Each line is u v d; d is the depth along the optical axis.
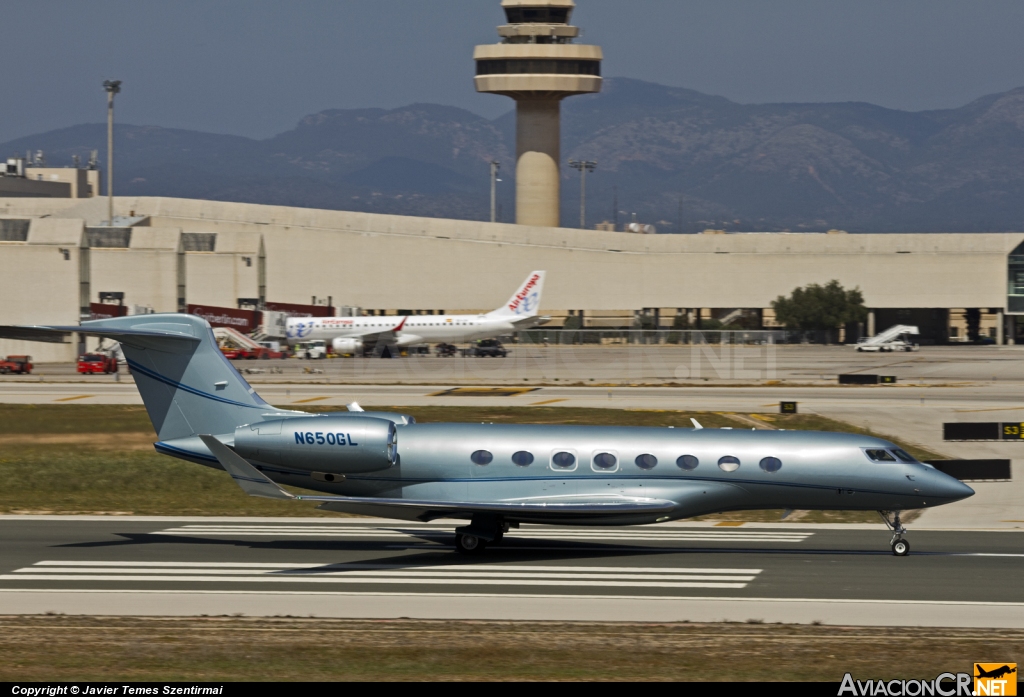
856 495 104.69
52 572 97.94
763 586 93.19
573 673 68.50
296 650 72.81
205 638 75.69
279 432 105.38
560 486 104.25
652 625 79.94
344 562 103.00
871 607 85.94
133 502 139.38
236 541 113.56
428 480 105.88
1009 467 158.00
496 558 105.19
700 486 104.38
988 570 100.12
